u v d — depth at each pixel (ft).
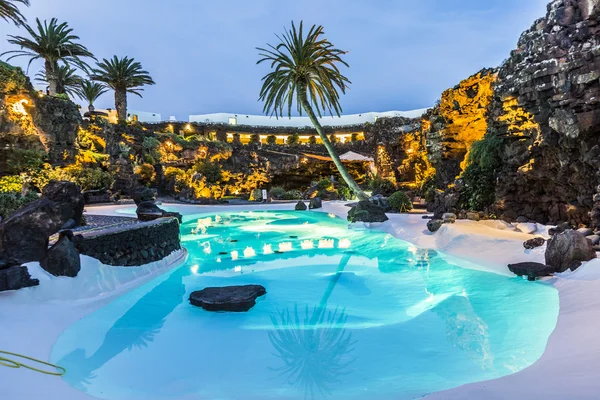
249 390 11.33
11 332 13.62
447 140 56.29
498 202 37.01
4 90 64.64
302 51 61.21
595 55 23.80
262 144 153.38
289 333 16.24
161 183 111.34
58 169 74.90
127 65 117.19
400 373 12.23
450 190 47.19
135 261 24.76
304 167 145.38
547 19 29.19
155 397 10.94
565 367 10.02
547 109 28.09
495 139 37.86
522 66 30.27
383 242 39.60
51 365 12.11
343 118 195.83
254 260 32.55
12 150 66.90
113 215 53.16
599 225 23.90
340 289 23.36
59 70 102.83
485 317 17.25
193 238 44.57
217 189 111.86
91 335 15.52
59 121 80.38
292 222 59.67
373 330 16.51
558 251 20.75
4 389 9.84
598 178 24.85
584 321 13.35
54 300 17.46
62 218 19.13
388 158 98.58
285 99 67.72
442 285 23.04
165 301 20.81
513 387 9.11
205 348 14.69
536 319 15.83
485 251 27.48
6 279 16.22
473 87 52.16
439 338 15.21
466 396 8.86
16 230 17.99
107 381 11.84
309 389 11.19
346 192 104.99
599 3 24.80
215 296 20.42
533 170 32.09
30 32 89.30
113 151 101.76
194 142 130.11
